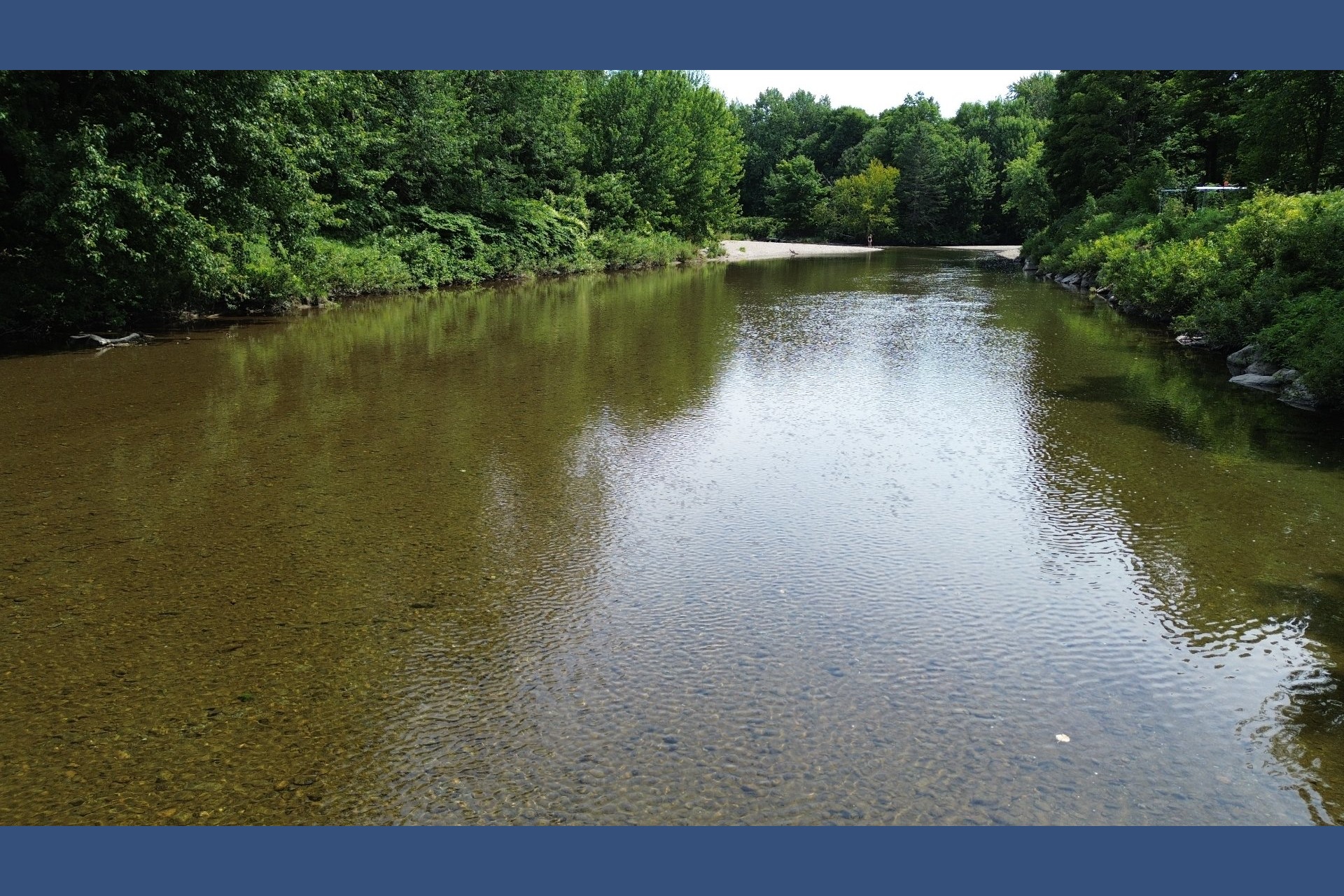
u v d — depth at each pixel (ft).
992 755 11.15
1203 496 21.03
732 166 158.61
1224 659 13.61
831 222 237.04
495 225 91.56
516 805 10.11
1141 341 45.91
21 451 24.06
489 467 22.99
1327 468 23.22
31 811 9.95
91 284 42.47
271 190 48.70
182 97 42.73
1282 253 39.11
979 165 240.53
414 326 50.67
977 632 14.38
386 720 11.73
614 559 17.15
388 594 15.53
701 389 33.04
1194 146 107.45
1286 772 10.94
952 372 36.96
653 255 116.67
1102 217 91.50
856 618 14.79
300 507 19.89
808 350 42.75
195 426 26.84
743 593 15.69
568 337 46.91
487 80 94.48
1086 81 117.39
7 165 40.86
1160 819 10.04
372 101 77.30
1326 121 66.18
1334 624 14.71
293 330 48.57
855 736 11.50
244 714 11.86
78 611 14.78
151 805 10.08
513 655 13.44
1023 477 22.43
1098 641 14.12
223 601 15.20
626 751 11.10
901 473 22.75
